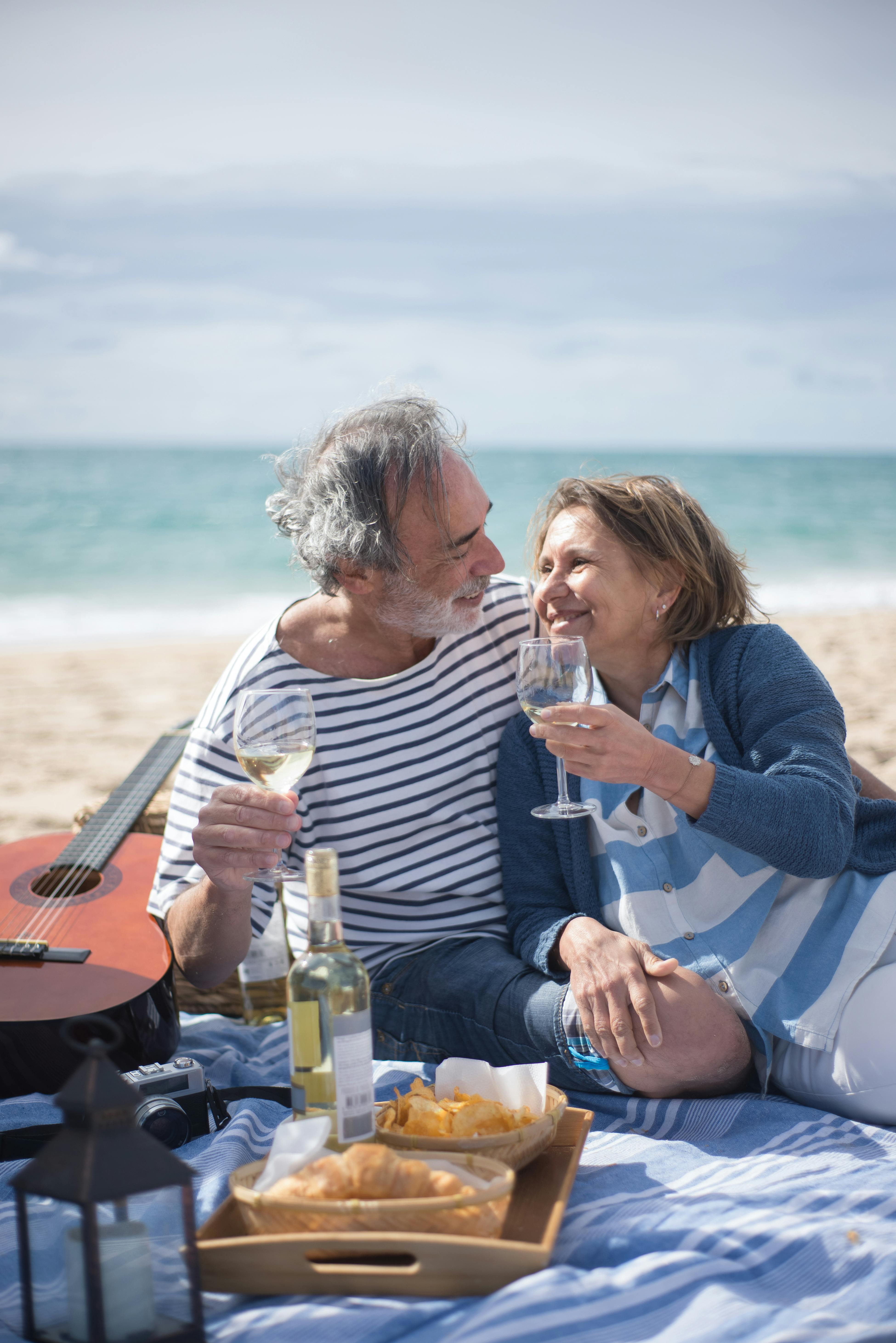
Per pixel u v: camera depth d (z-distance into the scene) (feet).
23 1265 3.91
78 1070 3.87
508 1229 4.50
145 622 48.57
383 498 7.06
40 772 26.30
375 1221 4.11
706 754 6.91
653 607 7.23
